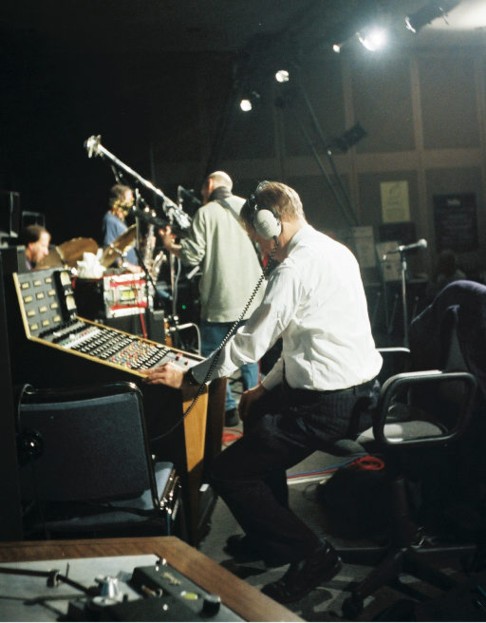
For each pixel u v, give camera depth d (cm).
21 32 720
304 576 243
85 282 381
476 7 734
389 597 249
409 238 910
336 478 319
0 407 164
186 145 842
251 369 426
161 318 379
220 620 90
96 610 92
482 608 231
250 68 764
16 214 586
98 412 205
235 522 315
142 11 675
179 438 265
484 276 879
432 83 909
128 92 812
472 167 923
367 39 626
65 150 779
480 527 267
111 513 217
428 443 244
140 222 401
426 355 290
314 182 887
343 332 234
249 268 408
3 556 114
